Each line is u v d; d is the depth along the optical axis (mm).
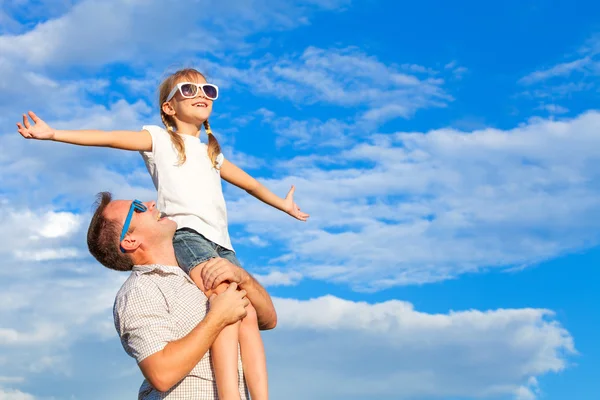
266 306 3852
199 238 4016
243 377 3588
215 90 4527
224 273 3646
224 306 3352
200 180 4234
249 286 3754
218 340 3422
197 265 3836
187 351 3172
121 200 3705
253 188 4926
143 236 3627
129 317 3291
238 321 3527
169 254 3725
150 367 3172
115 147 4090
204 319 3301
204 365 3389
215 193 4262
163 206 4141
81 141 3885
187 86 4406
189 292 3529
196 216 4090
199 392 3352
